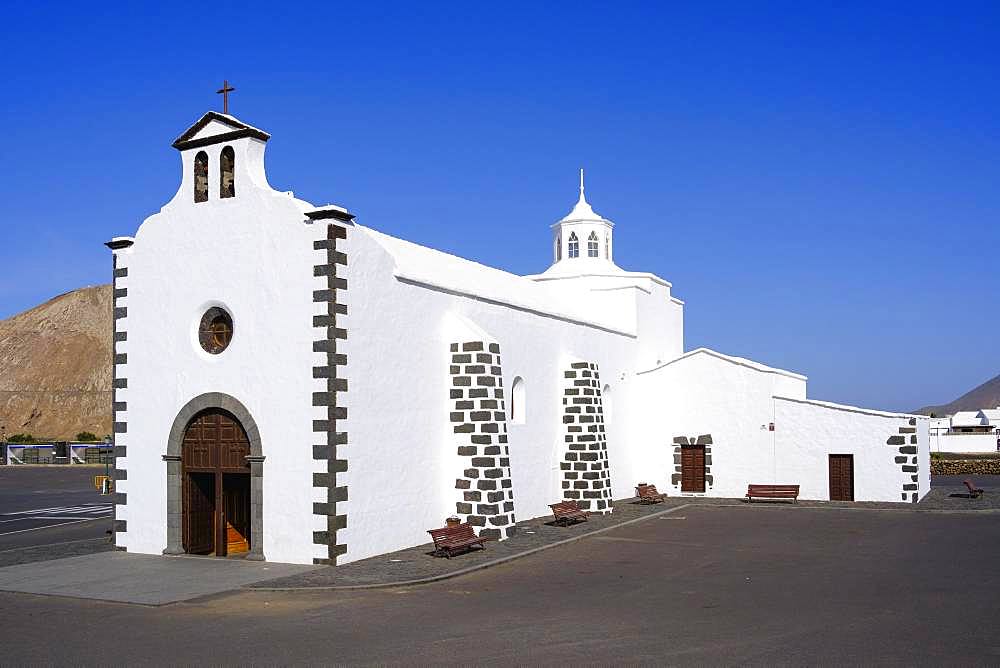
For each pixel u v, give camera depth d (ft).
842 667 39.75
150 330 76.07
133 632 47.09
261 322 70.79
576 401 107.96
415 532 77.82
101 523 99.25
